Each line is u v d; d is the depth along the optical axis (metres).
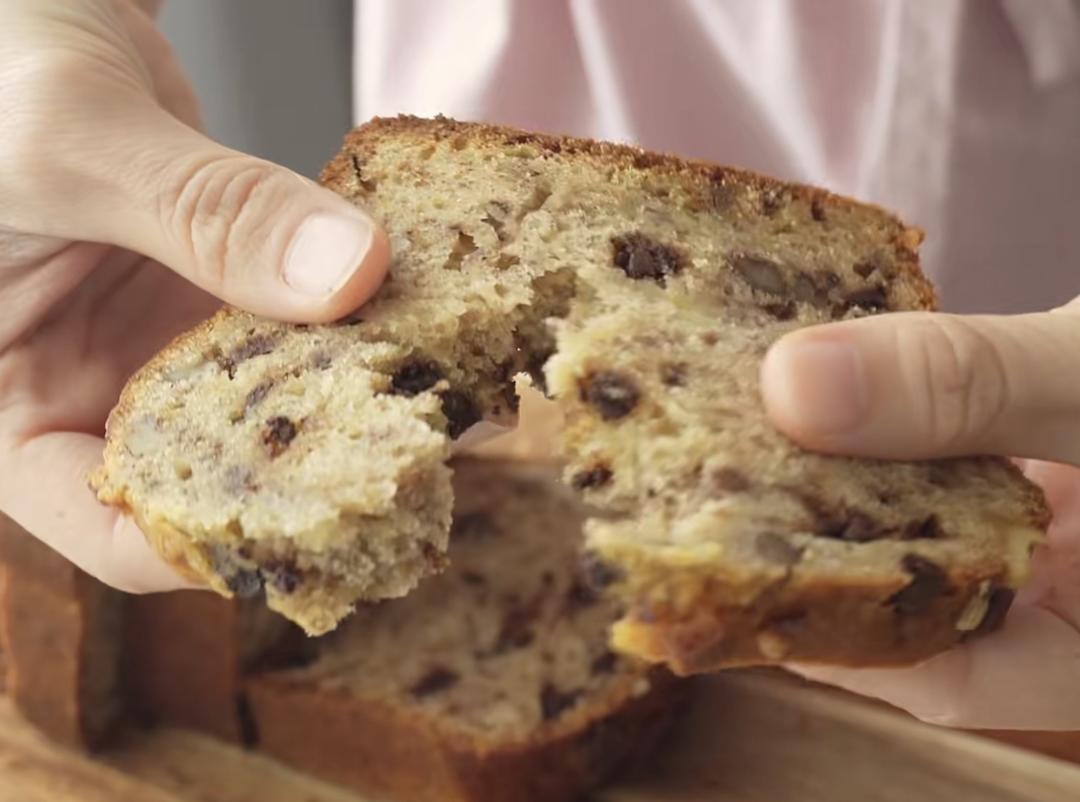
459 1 0.45
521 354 0.29
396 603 0.41
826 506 0.25
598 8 0.42
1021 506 0.26
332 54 0.59
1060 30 0.37
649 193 0.29
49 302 0.34
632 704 0.37
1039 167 0.39
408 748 0.37
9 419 0.34
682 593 0.24
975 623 0.26
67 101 0.30
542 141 0.30
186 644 0.39
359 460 0.26
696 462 0.26
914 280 0.29
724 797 0.37
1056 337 0.26
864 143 0.40
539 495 0.44
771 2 0.40
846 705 0.39
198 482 0.27
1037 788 0.37
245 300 0.29
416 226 0.29
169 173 0.29
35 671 0.38
